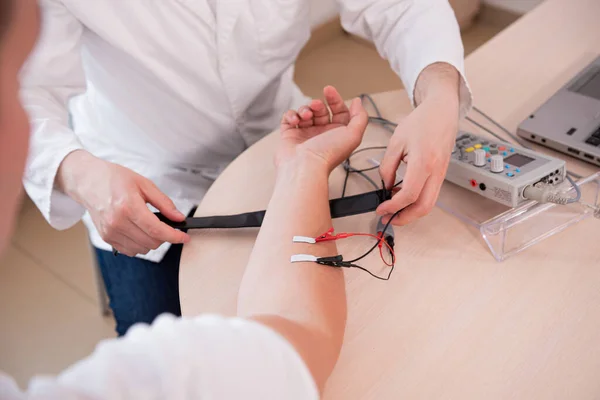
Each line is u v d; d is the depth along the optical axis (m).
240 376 0.35
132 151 1.08
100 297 1.55
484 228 0.71
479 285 0.67
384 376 0.59
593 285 0.66
